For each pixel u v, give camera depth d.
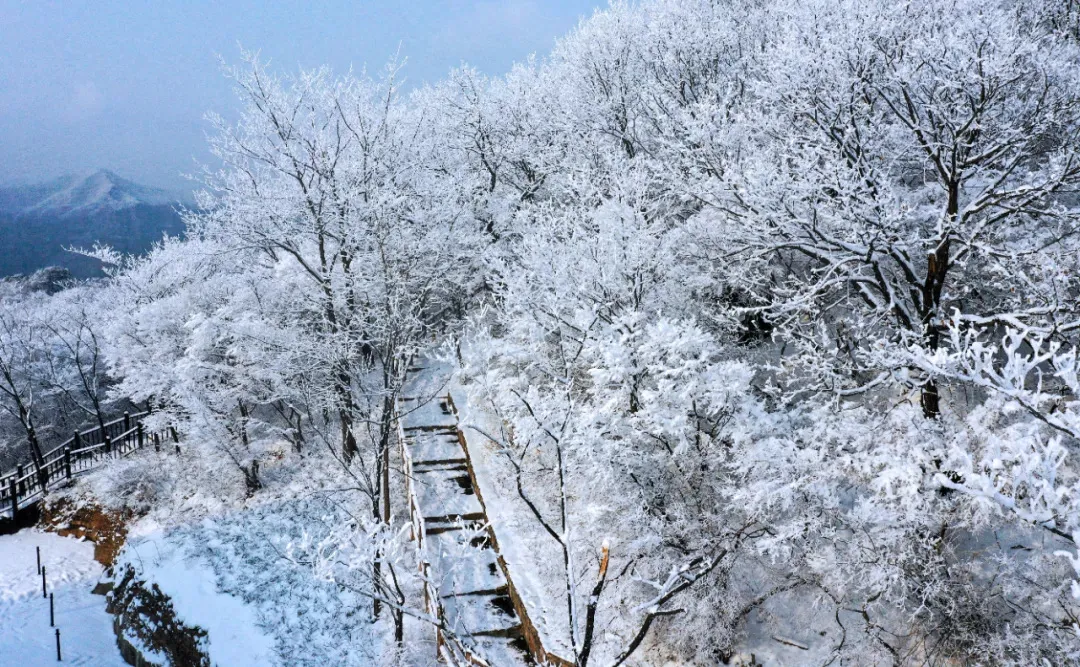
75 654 14.70
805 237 11.02
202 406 18.17
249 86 16.38
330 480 17.61
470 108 23.28
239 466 18.00
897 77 10.30
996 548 9.62
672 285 13.05
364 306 17.38
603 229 13.35
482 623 11.41
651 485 11.51
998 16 9.66
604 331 12.50
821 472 9.49
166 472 20.50
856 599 10.18
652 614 6.36
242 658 12.49
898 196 11.81
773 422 10.63
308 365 16.48
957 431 9.16
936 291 10.20
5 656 14.44
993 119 10.26
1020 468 4.74
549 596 11.48
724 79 16.44
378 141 18.70
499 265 14.28
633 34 19.62
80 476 21.69
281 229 17.22
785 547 9.51
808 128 11.60
